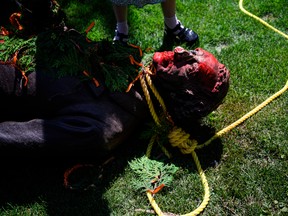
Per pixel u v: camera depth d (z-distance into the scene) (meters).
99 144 2.44
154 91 2.55
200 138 2.74
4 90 2.48
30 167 2.62
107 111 2.45
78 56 2.50
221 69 2.48
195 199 2.44
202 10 3.80
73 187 2.47
